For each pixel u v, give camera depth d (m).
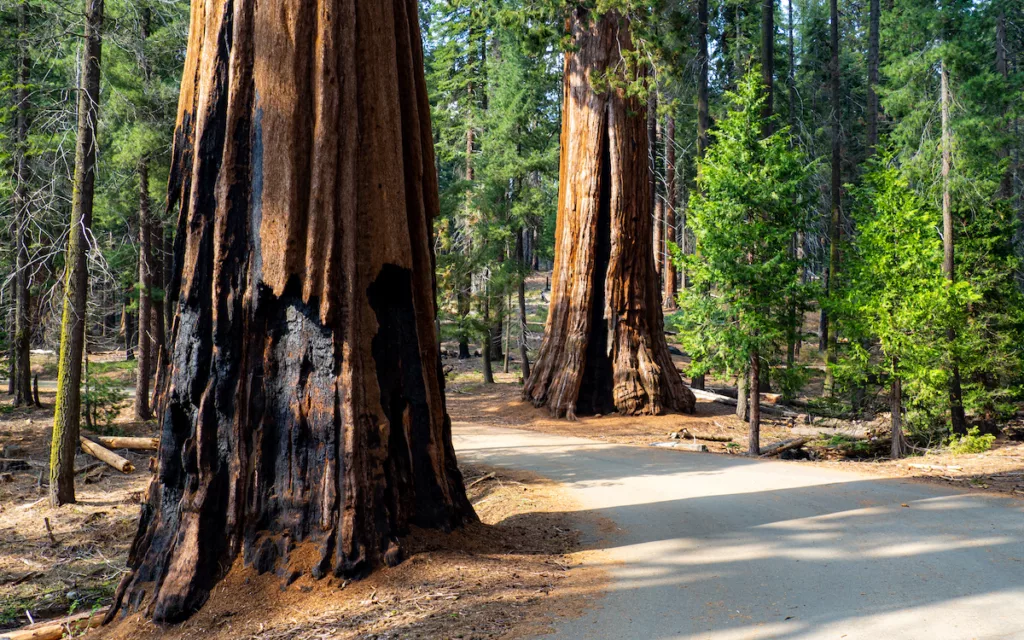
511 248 34.88
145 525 8.00
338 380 7.60
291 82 7.70
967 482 12.21
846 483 12.28
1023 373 22.09
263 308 7.72
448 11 40.56
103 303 23.98
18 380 27.83
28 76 21.25
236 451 7.54
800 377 18.84
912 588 6.81
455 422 24.42
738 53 32.84
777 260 17.92
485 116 35.03
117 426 22.88
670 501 11.19
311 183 7.68
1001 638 5.61
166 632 6.86
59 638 7.64
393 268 8.23
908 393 18.98
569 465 15.45
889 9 38.72
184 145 8.35
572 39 24.59
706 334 19.12
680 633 5.95
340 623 6.48
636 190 24.89
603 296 24.98
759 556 8.00
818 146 39.12
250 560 7.32
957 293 18.00
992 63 31.06
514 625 6.18
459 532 8.45
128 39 16.78
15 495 16.06
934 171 23.47
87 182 15.18
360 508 7.43
